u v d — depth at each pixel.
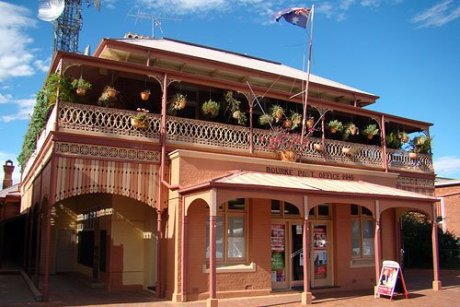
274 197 12.79
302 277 15.67
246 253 14.31
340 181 16.11
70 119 12.81
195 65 17.56
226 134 15.16
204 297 13.12
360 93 21.25
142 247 15.11
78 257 19.42
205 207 13.62
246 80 18.95
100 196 16.42
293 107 18.92
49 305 11.66
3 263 22.91
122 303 12.26
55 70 14.22
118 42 15.95
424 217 25.28
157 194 13.74
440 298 14.08
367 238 17.44
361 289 16.20
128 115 13.67
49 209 12.23
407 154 19.78
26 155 21.20
